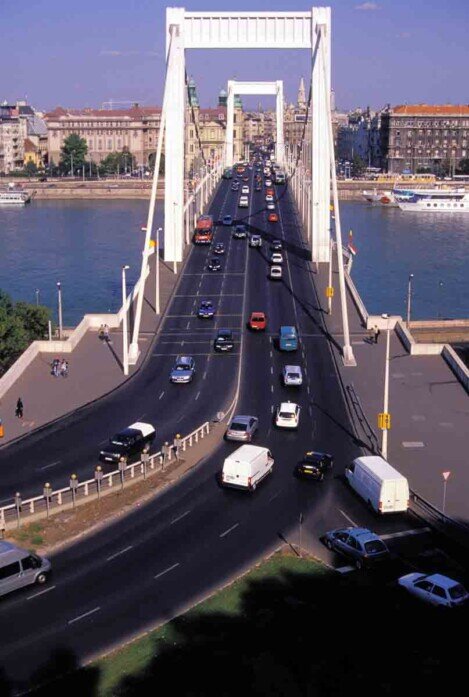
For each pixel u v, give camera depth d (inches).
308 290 5890.8
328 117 5285.4
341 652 1971.0
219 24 6471.5
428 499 2883.9
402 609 2166.6
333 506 2851.9
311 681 1860.2
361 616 2132.1
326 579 2337.6
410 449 3331.7
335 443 3405.5
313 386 4097.0
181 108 6476.4
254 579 2333.9
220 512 2795.3
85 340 4845.0
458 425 3580.2
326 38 6333.7
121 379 4180.6
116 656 1969.7
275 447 3361.2
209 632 2063.2
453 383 4121.6
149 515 2770.7
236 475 2950.3
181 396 3951.8
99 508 2805.1
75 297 7431.1
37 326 5260.8
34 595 2269.9
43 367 4365.2
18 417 3646.7
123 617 2153.1
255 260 6752.0
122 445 3201.3
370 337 4906.5
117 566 2427.4
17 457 3233.3
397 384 4109.3
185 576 2370.8
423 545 2566.4
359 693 1819.6
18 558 2276.1
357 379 4185.5
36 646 2023.9
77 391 4001.0
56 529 2652.6
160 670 1908.2
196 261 6737.2
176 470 3137.3
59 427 3545.8
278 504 2861.7
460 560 2469.2
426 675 1879.9
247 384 4121.6
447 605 2155.5
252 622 2103.8
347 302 5595.5
